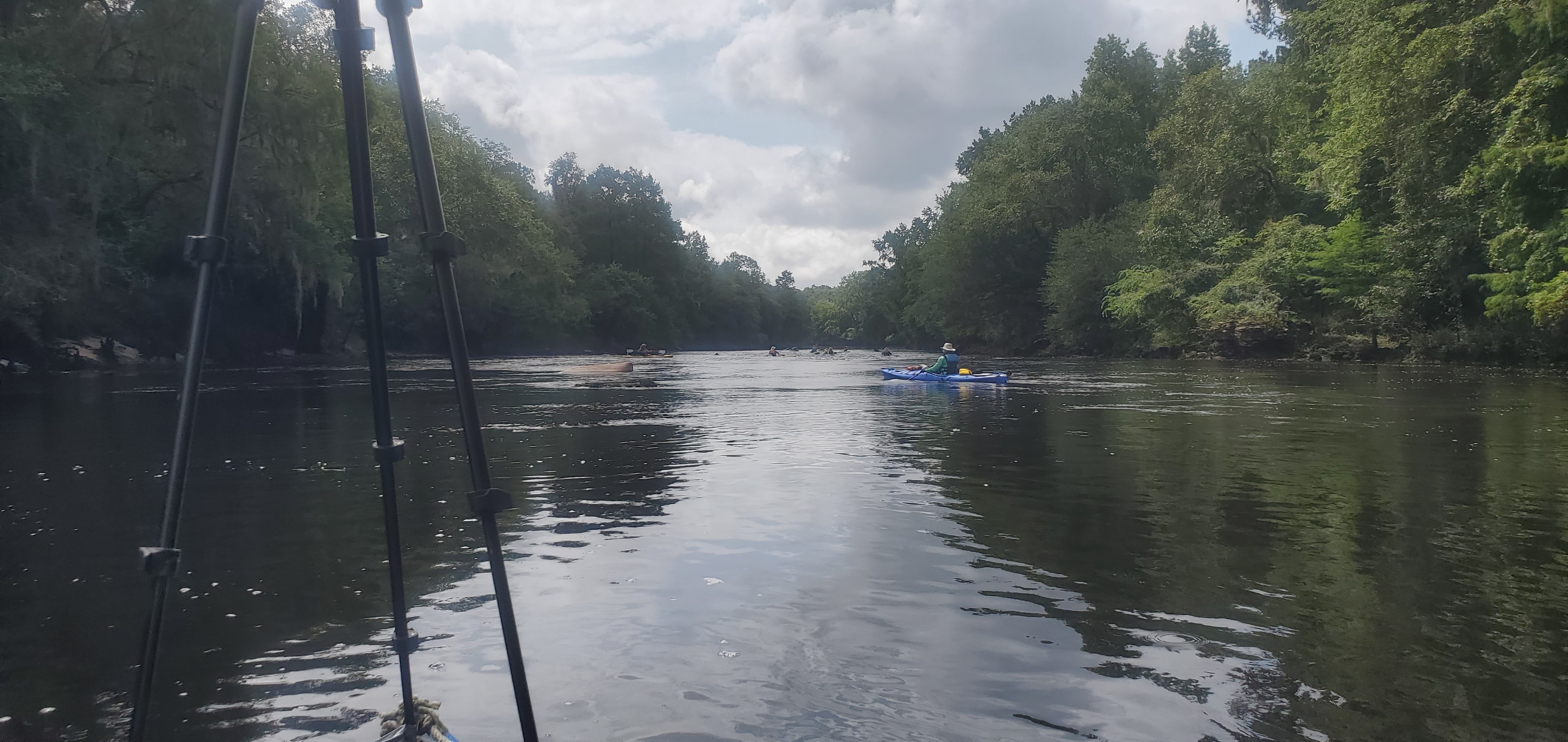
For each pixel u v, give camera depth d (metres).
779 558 4.87
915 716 2.90
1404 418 12.14
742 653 3.45
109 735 2.82
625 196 87.62
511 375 29.78
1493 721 2.80
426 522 5.86
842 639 3.60
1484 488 6.80
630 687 3.13
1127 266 45.69
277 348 39.28
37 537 5.55
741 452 9.34
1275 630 3.65
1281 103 35.97
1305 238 34.41
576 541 5.29
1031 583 4.36
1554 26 19.17
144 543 5.41
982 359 48.66
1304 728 2.77
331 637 3.66
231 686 3.18
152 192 27.97
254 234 29.48
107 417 13.37
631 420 13.14
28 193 22.44
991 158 59.66
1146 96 53.75
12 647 3.60
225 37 24.52
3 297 21.73
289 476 7.88
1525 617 3.77
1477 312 28.98
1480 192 23.61
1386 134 24.70
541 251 60.69
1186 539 5.23
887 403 16.34
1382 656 3.35
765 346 112.81
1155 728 2.79
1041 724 2.82
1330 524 5.60
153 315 31.11
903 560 4.81
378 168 42.03
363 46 1.96
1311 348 34.50
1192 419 12.55
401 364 36.34
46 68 22.14
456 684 3.18
